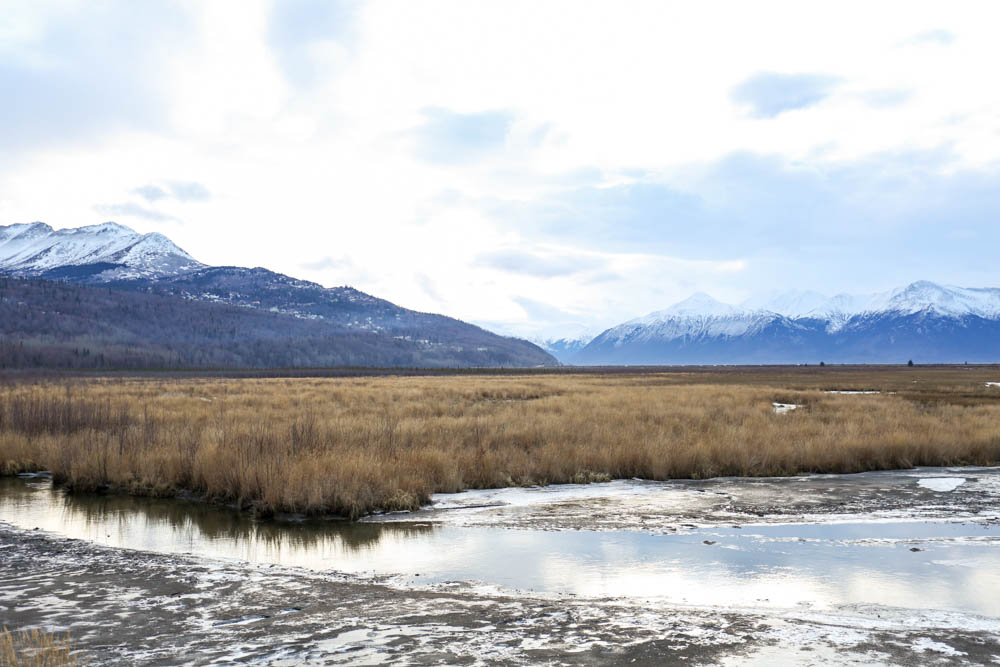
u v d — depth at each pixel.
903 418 22.58
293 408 28.09
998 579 8.00
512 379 76.69
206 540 10.06
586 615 6.59
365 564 8.75
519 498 12.99
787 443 16.72
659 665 5.29
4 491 13.98
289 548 9.60
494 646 5.72
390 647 5.70
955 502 12.62
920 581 7.93
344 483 12.00
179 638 5.97
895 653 5.59
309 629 6.19
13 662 5.05
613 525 10.91
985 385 57.06
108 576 8.06
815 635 6.02
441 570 8.45
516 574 8.26
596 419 22.55
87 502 12.85
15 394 29.97
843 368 163.75
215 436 16.02
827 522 11.11
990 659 5.47
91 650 5.68
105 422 19.88
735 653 5.57
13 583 7.77
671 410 25.98
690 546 9.63
